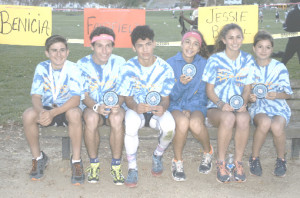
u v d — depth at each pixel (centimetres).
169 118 333
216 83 370
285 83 367
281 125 344
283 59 683
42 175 346
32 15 411
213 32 432
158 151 352
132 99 351
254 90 361
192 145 449
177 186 337
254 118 357
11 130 483
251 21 428
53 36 339
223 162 343
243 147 342
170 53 1227
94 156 341
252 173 360
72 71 346
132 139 332
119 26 427
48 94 353
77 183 336
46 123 328
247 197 316
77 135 330
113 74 357
